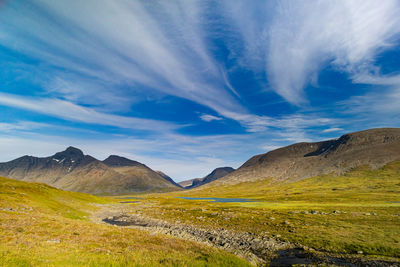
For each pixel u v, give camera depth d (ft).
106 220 227.20
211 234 150.92
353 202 303.07
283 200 421.18
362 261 88.17
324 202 327.47
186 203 447.83
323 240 118.62
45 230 98.17
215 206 334.03
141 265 62.95
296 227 153.17
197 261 73.05
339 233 129.29
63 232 99.50
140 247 88.74
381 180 563.48
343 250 103.04
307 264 88.99
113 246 86.02
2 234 81.35
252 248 116.06
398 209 202.80
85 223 135.03
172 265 65.92
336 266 84.58
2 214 120.26
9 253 58.44
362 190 474.90
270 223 174.91
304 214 204.85
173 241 106.42
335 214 193.47
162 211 300.40
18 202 185.88
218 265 71.92
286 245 117.39
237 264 76.48
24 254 59.77
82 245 81.82
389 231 125.70
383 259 88.58
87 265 56.75
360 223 151.12
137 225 199.31
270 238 132.26
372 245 104.27
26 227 98.48
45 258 59.00
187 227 180.86
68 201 292.20
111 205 422.00
